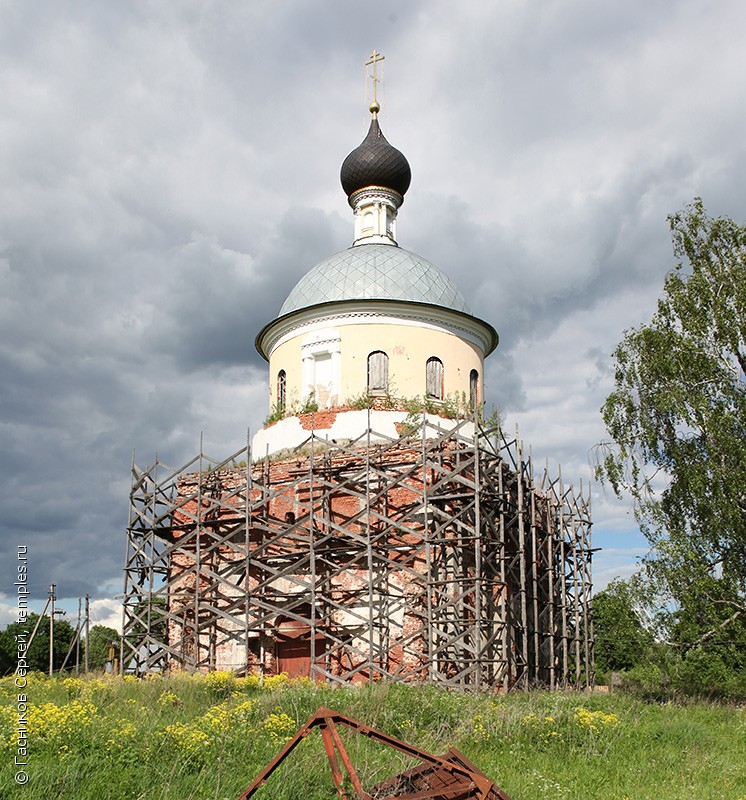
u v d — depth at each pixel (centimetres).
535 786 1156
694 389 2612
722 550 2498
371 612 2431
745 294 2597
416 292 3041
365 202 3425
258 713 1530
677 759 1420
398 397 2900
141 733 1235
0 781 943
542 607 2988
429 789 834
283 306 3225
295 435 2883
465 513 2547
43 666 3953
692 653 2472
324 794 995
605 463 2752
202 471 2919
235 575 2788
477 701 1833
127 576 2842
